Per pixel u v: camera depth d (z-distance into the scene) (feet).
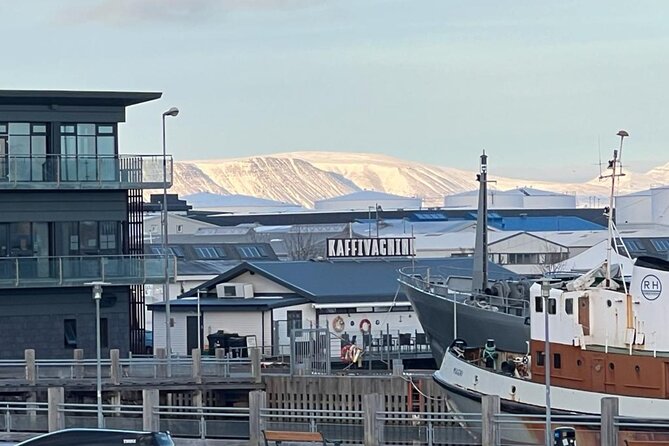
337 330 618.03
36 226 539.29
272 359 565.12
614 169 396.57
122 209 549.13
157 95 545.44
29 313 534.78
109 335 544.21
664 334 336.70
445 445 327.67
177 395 472.44
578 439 318.24
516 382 362.12
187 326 620.08
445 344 510.58
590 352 345.51
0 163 530.27
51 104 538.88
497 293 502.38
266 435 329.93
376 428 322.96
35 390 453.58
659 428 310.24
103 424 360.28
